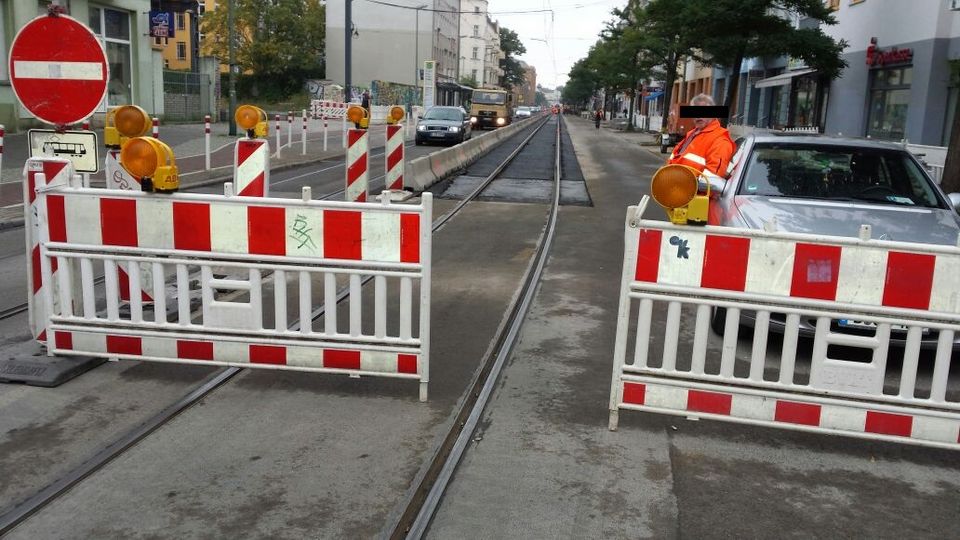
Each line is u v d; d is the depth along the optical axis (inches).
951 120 778.2
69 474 150.0
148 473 153.0
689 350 239.0
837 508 148.4
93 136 234.2
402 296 190.5
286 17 2672.2
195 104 1510.8
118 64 1173.7
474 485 152.3
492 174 776.9
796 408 170.6
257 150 287.7
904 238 232.2
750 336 253.9
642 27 1637.6
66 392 192.2
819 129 1085.1
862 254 164.1
